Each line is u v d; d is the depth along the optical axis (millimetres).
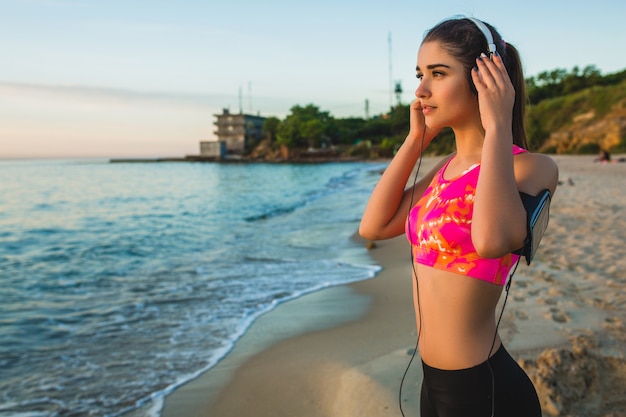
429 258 1394
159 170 81000
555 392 2848
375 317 4883
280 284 6527
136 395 3520
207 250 9773
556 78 69250
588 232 7816
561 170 24531
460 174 1378
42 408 3369
